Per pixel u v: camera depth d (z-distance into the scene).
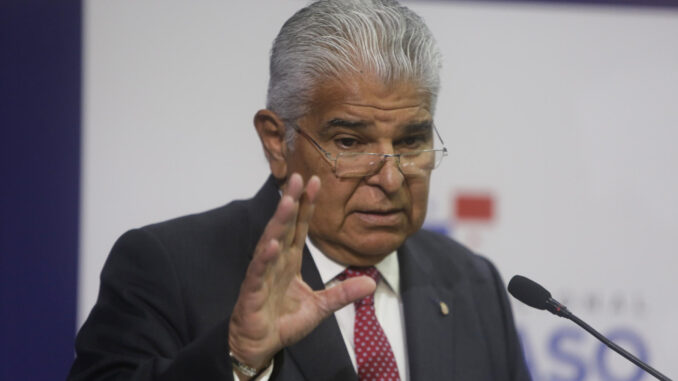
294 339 3.38
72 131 6.86
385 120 3.96
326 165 4.04
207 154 7.03
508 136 7.43
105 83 6.92
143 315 3.97
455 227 7.30
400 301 4.50
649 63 7.61
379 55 3.93
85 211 6.82
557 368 7.32
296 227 3.42
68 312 6.77
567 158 7.48
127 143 6.92
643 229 7.49
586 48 7.57
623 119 7.54
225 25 7.14
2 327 6.67
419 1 7.40
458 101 7.38
